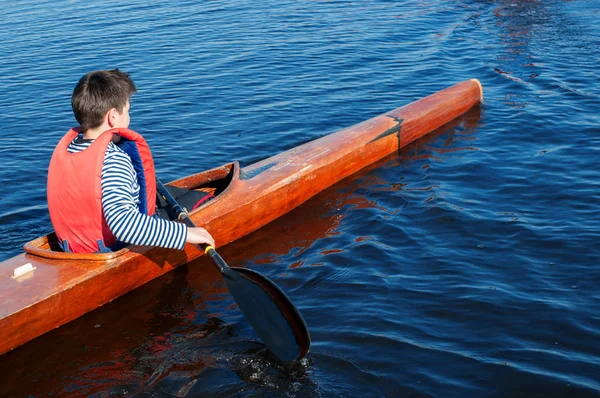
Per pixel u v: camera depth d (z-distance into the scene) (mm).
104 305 3398
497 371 2736
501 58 7789
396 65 7750
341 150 4816
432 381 2693
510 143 5324
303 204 4512
